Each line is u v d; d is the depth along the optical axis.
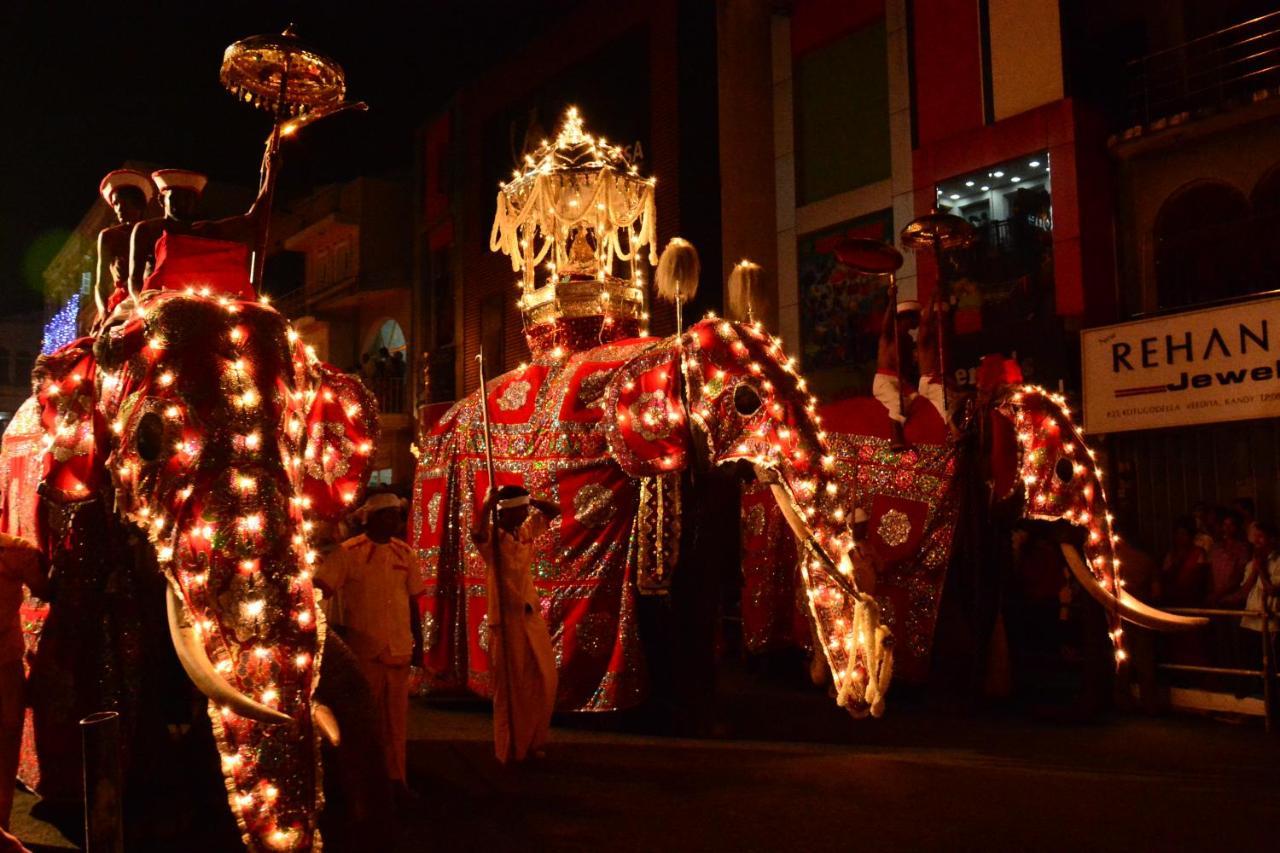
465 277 24.47
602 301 8.75
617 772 6.43
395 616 6.02
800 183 17.12
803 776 6.23
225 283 4.76
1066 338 12.95
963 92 14.83
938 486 8.23
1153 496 11.66
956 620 8.34
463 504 8.67
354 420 5.70
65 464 4.68
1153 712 8.41
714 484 7.53
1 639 4.88
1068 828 5.05
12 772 4.91
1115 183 13.53
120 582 4.85
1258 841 4.82
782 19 17.45
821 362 16.39
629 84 20.00
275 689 3.65
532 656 6.68
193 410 3.93
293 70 5.59
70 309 40.84
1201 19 13.45
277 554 3.75
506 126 23.50
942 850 4.73
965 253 14.27
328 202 29.62
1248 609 8.42
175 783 5.36
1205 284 12.70
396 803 5.74
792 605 9.45
